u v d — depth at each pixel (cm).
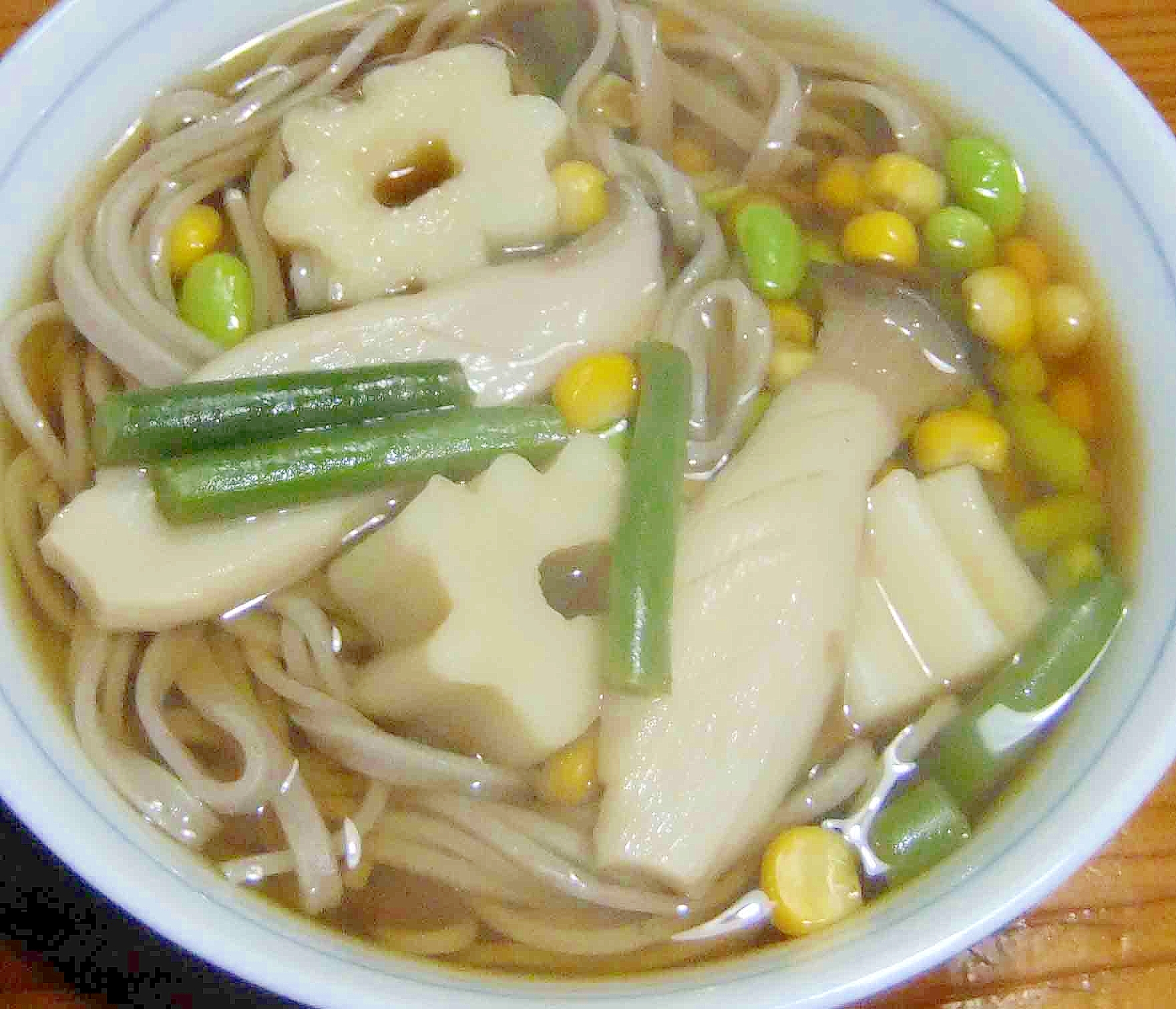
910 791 19
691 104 23
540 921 19
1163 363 19
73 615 19
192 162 22
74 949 19
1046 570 20
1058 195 21
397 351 20
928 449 20
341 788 19
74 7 21
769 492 19
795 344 21
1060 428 20
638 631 18
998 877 16
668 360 20
